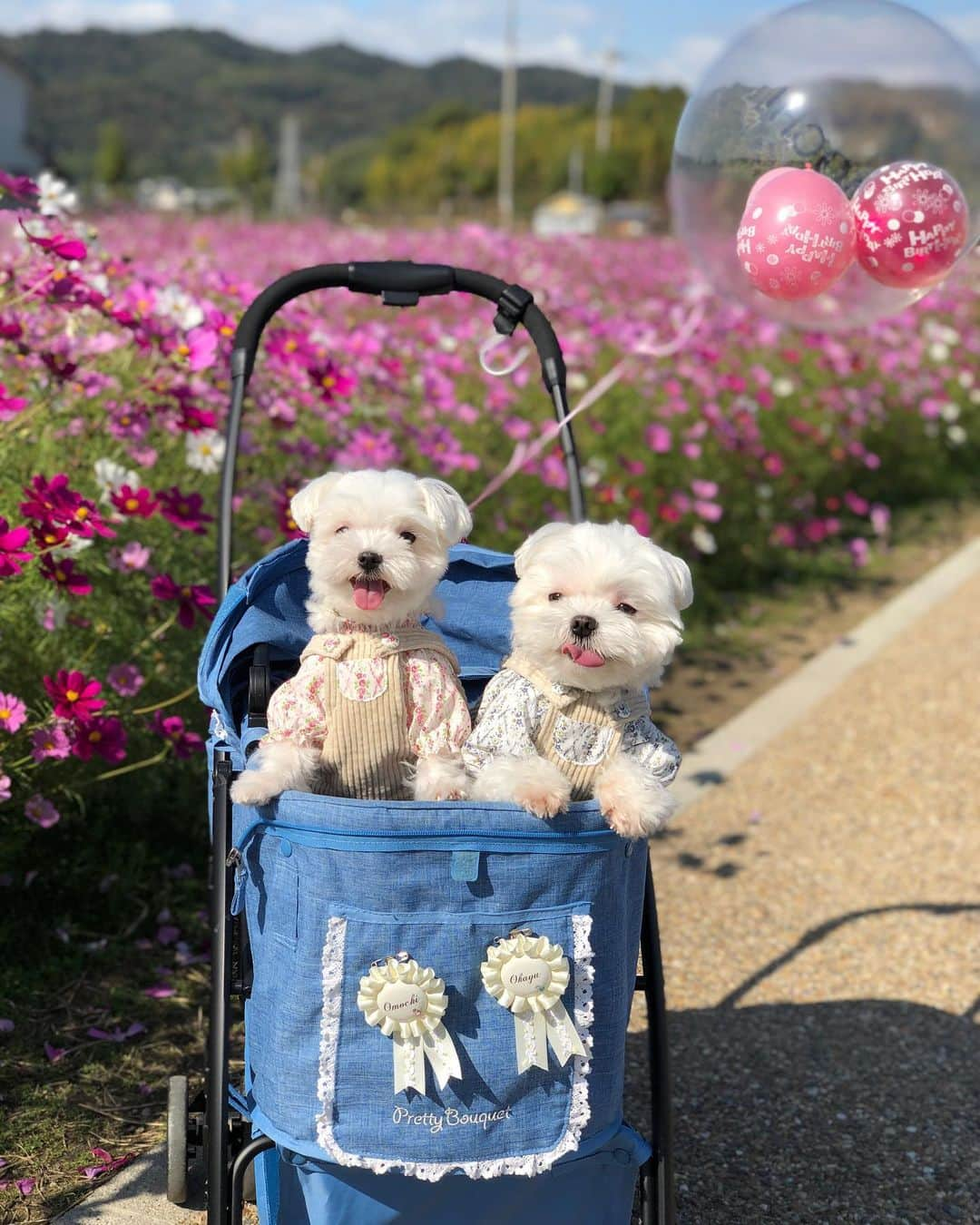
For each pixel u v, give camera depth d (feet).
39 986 5.89
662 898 7.25
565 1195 4.00
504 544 10.49
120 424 6.84
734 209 5.30
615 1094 3.95
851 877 7.59
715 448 13.47
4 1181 4.72
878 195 4.80
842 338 17.07
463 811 3.61
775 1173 5.09
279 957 3.75
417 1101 3.69
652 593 3.94
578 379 12.52
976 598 13.42
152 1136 5.06
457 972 3.68
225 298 8.80
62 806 6.43
